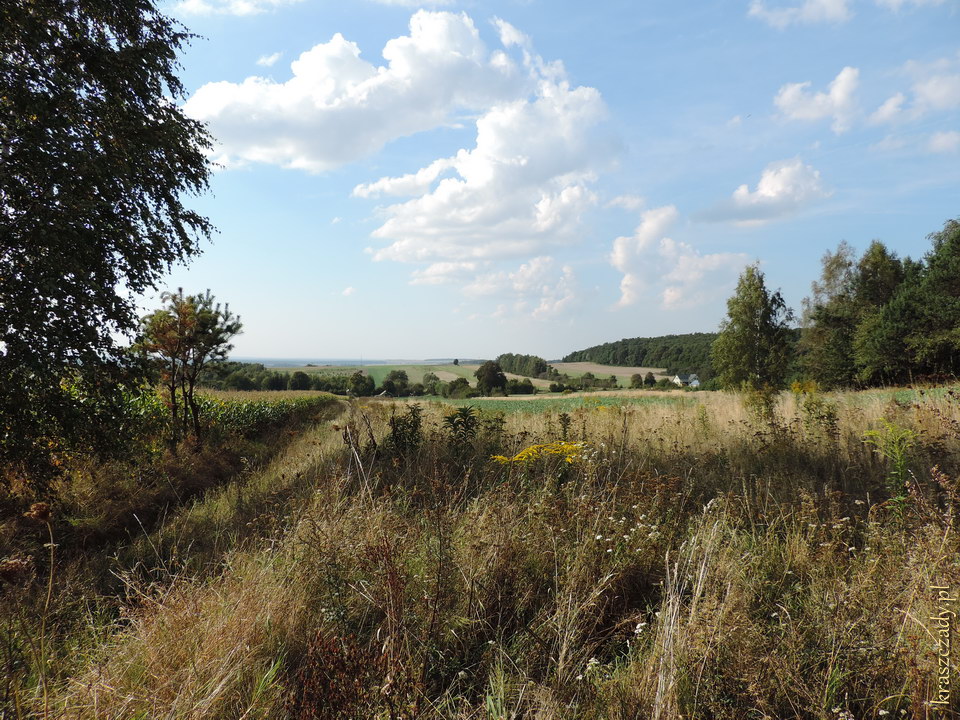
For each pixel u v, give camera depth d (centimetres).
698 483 598
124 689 263
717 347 4634
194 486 899
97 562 528
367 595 331
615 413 1255
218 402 1669
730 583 305
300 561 391
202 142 1085
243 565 417
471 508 478
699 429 984
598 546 387
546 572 374
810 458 675
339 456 852
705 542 352
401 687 237
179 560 507
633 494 488
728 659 256
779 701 244
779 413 1095
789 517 455
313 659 262
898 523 404
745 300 4488
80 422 779
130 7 920
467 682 280
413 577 361
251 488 779
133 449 873
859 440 702
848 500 502
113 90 895
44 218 711
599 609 336
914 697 232
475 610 335
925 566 306
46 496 690
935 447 593
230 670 264
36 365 707
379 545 346
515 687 266
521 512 462
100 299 799
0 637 321
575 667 267
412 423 910
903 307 3847
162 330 1159
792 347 5031
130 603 406
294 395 3319
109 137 882
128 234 873
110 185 841
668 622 269
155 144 921
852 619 288
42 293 726
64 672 303
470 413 866
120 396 854
